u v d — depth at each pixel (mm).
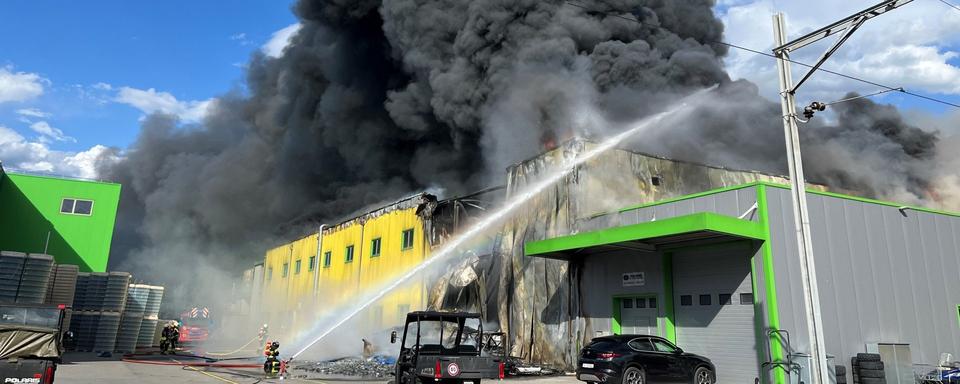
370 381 16312
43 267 23594
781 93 12320
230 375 17500
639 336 14039
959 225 17969
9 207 32594
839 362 14156
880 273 15648
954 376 14398
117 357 24625
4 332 10375
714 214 13539
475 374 11852
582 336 18656
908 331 15586
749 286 14586
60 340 10984
